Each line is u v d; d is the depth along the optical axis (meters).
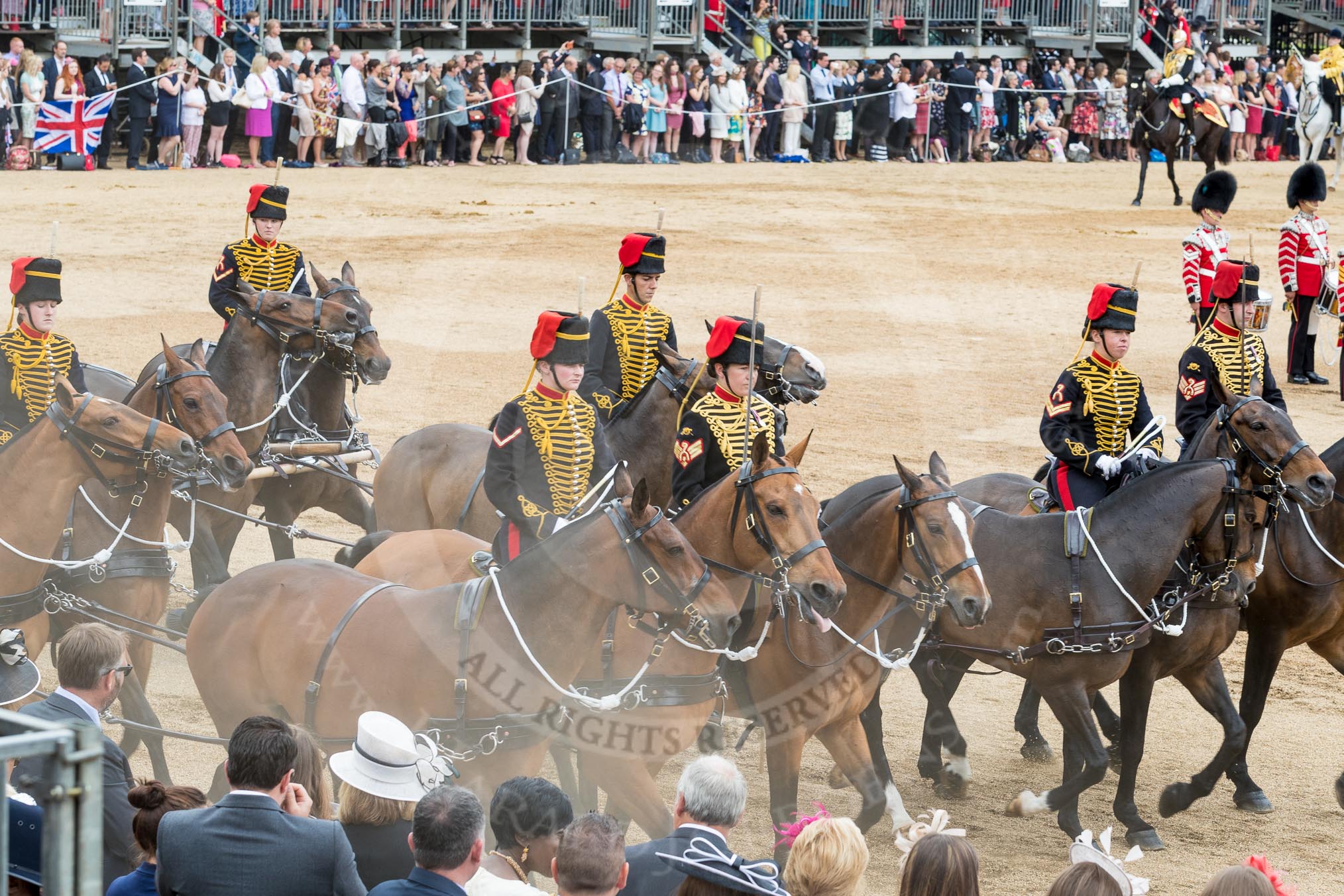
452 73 42.94
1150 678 10.41
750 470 8.01
